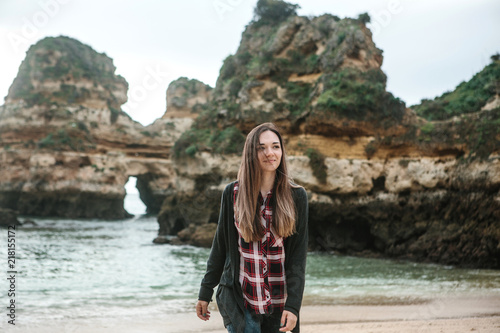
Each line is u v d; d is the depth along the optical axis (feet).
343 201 85.56
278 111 94.79
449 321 26.71
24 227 140.56
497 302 35.09
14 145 209.56
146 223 193.67
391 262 69.97
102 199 205.16
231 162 97.91
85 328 25.03
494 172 66.64
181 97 253.65
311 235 89.10
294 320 7.56
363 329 24.45
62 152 195.72
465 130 74.90
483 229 66.74
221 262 8.64
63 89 215.31
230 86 108.88
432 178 76.13
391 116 83.97
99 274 51.57
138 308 31.50
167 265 63.05
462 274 55.57
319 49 101.35
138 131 230.89
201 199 102.99
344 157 86.22
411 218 79.05
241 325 7.76
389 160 84.07
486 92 103.35
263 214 7.97
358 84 86.94
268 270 7.95
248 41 121.49
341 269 59.98
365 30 101.50
